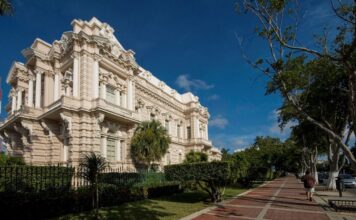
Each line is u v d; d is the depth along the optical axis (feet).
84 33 86.58
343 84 64.59
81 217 40.98
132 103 105.09
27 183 41.39
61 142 89.61
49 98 96.48
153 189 67.05
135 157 98.07
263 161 151.74
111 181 56.90
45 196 41.27
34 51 95.25
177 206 51.78
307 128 93.81
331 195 72.69
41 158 88.99
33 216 39.01
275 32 45.11
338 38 46.09
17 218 37.11
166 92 153.38
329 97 68.59
